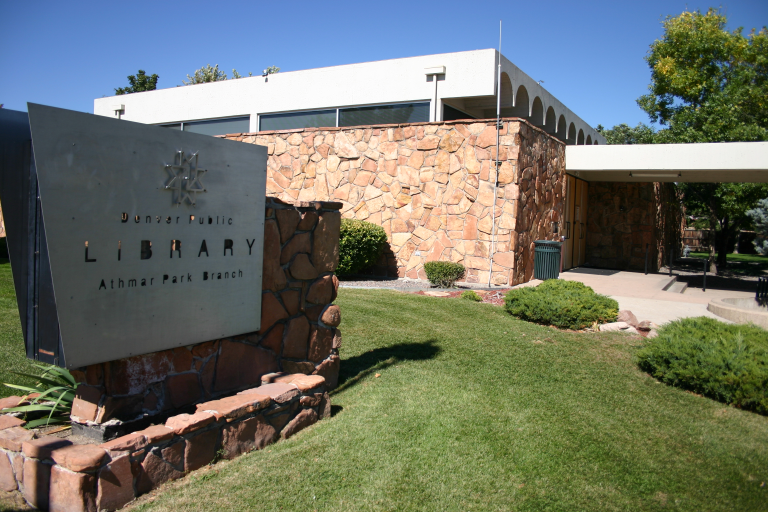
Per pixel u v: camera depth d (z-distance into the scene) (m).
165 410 3.72
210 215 3.85
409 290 10.23
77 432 3.50
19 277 3.24
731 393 5.15
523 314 8.25
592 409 4.80
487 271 11.13
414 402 4.75
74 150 3.00
